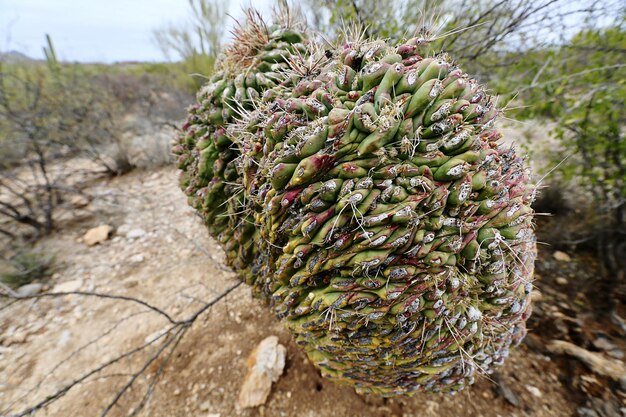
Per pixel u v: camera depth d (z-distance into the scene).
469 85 0.97
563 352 1.74
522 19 2.35
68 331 2.22
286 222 1.02
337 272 1.02
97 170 4.82
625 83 2.07
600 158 2.36
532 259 1.17
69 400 1.79
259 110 1.14
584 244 2.46
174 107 6.01
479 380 1.68
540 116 2.60
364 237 0.90
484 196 0.97
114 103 5.78
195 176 1.58
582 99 2.18
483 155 0.93
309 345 1.37
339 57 1.15
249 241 1.46
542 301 2.09
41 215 3.48
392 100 0.93
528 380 1.67
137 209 3.70
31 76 4.97
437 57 1.10
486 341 1.20
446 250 0.93
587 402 1.55
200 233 3.23
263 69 1.47
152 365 1.92
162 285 2.59
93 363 1.99
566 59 2.38
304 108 0.98
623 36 2.19
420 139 0.91
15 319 2.33
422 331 1.03
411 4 2.57
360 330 1.06
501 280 1.04
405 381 1.28
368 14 2.77
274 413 1.62
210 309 2.26
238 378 1.79
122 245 3.11
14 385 1.90
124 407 1.72
